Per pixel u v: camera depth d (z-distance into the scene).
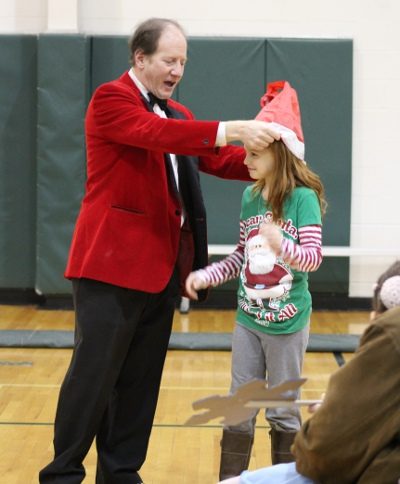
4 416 5.01
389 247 8.43
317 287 8.45
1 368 6.15
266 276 3.48
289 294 3.48
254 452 4.46
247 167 3.68
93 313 3.44
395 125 8.38
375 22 8.30
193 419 2.34
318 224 3.41
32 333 7.05
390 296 2.26
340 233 8.35
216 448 4.51
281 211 3.43
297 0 8.32
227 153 3.78
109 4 8.32
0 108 8.23
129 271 3.43
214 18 8.34
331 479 2.25
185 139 3.26
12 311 8.12
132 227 3.44
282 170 3.42
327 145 8.27
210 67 8.18
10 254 8.35
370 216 8.45
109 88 3.39
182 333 7.19
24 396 5.44
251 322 3.54
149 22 3.46
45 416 5.02
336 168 8.28
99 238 3.44
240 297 3.60
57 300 8.29
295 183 3.44
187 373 6.12
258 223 3.54
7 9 8.30
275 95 3.57
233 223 8.32
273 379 3.53
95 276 3.42
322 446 2.17
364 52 8.32
